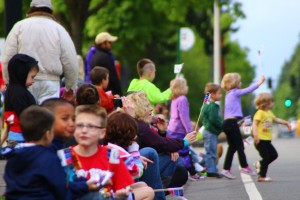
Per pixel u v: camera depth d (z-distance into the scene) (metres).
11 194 9.70
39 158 9.72
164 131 17.23
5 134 19.30
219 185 20.39
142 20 46.75
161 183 14.23
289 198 17.58
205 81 103.19
